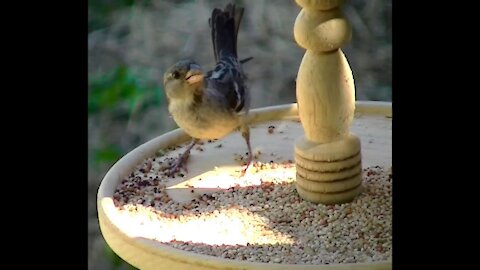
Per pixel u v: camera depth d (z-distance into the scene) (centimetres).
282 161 374
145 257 354
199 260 351
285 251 355
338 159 362
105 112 424
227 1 432
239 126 380
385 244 355
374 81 423
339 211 362
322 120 362
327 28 359
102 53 427
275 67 429
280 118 386
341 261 352
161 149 378
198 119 379
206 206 364
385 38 424
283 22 430
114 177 370
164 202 365
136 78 424
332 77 361
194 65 379
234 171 373
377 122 381
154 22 430
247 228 359
